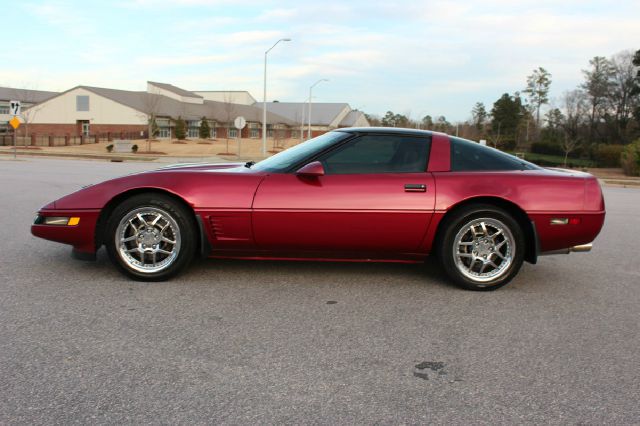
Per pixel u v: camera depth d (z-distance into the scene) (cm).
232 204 415
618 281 482
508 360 300
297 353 302
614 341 332
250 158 3294
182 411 237
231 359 291
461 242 430
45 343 306
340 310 378
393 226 420
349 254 434
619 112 6656
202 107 7212
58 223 420
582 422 236
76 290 405
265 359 292
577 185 435
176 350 301
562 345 324
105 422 226
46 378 263
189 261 430
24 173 1512
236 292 412
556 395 260
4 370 271
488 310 388
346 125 9700
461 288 439
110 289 410
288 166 436
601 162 4903
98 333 323
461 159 441
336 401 249
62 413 232
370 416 237
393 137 443
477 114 10400
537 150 6981
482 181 427
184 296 398
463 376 279
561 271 518
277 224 418
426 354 305
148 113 5550
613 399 257
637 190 2008
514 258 430
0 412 231
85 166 2005
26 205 841
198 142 5625
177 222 420
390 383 268
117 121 5847
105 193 420
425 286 444
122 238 422
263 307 379
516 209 431
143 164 2333
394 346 315
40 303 374
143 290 409
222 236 421
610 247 647
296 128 8525
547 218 427
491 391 263
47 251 530
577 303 411
